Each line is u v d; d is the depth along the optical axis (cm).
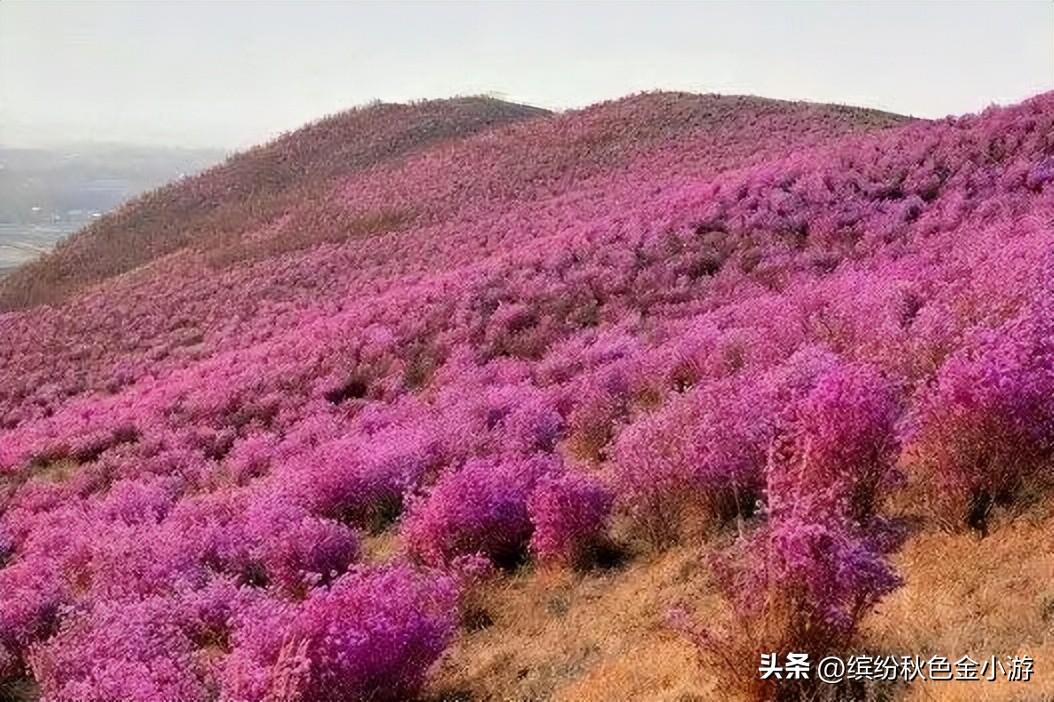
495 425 1305
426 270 3688
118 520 1305
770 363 1027
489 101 10288
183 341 3638
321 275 4322
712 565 529
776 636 466
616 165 5250
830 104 6253
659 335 1619
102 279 6869
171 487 1619
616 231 2631
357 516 1133
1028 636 450
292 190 7944
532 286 2330
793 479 570
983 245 1284
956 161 2189
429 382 1988
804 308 1328
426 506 887
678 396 859
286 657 559
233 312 3962
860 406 615
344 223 5794
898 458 632
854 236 1959
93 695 635
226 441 1920
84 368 3506
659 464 769
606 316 2003
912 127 2814
